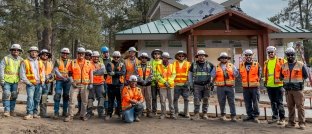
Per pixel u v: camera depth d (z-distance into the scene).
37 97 10.42
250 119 10.81
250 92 10.73
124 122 10.44
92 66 10.79
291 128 9.80
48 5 25.28
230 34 17.88
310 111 12.27
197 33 17.77
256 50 19.36
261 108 12.85
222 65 10.95
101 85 11.05
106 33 42.69
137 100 10.52
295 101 9.76
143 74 11.06
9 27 23.91
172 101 11.13
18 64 10.32
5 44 24.95
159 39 18.19
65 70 10.53
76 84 10.45
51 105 13.69
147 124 10.21
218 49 21.06
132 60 11.06
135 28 19.25
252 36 18.98
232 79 10.83
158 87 11.30
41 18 23.55
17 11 23.95
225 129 9.62
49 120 10.30
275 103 10.41
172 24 20.08
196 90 11.15
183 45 18.88
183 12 21.67
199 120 10.91
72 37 25.73
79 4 24.88
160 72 11.09
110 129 9.50
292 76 9.70
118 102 11.09
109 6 27.31
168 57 11.12
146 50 18.75
